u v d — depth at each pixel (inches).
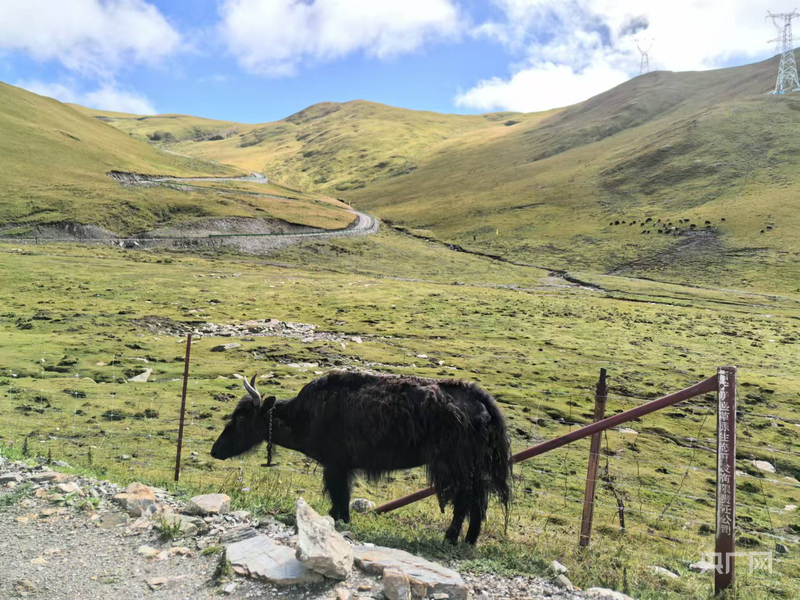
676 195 5935.0
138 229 3902.6
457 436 282.4
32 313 1551.4
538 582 242.4
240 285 2438.5
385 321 1814.7
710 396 1138.7
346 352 1302.9
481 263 4261.8
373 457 298.2
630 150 7795.3
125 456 528.1
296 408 318.3
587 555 314.0
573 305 2449.6
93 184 4785.9
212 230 4136.3
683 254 4286.4
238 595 208.5
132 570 225.5
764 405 1101.1
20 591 207.5
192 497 303.0
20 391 754.8
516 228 5674.2
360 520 331.9
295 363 1159.6
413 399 289.3
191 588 213.8
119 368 971.3
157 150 7662.4
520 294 2748.5
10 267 2348.7
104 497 292.4
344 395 303.1
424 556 259.9
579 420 919.7
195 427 673.6
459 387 296.0
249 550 233.9
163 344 1250.0
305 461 580.4
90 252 3235.7
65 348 1091.9
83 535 253.1
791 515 600.7
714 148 6771.7
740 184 5787.4
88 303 1774.1
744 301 2972.4
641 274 3924.7
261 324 1625.2
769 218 4751.5
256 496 336.8
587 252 4633.4
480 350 1445.6
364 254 4170.8
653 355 1551.4
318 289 2485.2
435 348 1434.5
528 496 564.7
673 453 804.0
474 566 252.5
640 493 623.5
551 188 7071.9
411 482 567.2
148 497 285.4
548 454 741.3
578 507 544.7
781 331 2102.6
